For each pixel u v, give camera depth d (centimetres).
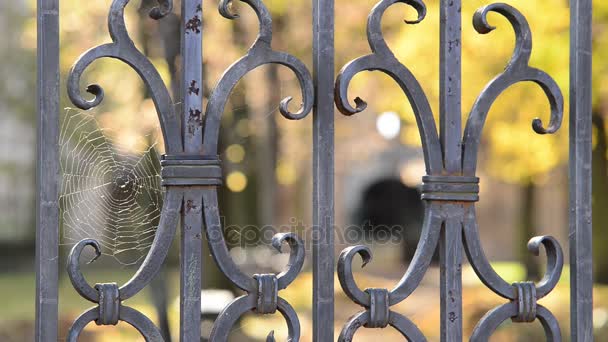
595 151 1841
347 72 316
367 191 4128
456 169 334
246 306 304
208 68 1129
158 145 1056
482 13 335
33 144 3553
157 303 1087
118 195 832
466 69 1273
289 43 1470
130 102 1111
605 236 1942
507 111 1420
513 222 4200
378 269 2878
